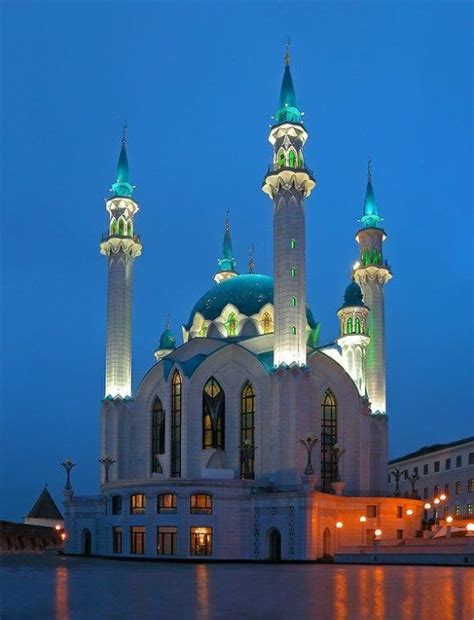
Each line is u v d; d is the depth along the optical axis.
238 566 72.69
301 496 86.38
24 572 57.28
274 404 94.81
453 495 131.88
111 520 95.25
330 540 91.19
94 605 30.77
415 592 36.56
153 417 108.56
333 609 28.69
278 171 99.88
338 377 104.38
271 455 94.62
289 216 98.69
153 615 26.98
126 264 114.56
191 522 88.50
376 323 115.12
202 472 97.44
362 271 117.56
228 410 102.19
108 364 111.50
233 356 103.75
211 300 118.38
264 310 112.38
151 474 106.25
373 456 109.19
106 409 109.88
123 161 121.31
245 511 90.50
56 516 161.88
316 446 99.56
